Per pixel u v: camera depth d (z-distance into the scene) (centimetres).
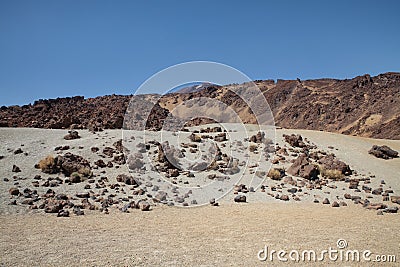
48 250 1191
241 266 1070
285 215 1856
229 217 1792
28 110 5478
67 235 1389
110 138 3262
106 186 2270
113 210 1884
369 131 11144
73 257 1123
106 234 1416
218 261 1109
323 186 2633
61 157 2508
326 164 3016
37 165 2472
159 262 1093
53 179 2298
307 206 2155
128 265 1062
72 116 4978
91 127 3750
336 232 1482
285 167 2936
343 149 3678
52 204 1864
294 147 3519
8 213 1745
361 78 14738
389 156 3641
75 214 1778
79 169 2434
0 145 2906
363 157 3475
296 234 1445
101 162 2642
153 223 1633
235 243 1305
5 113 5112
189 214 1856
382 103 12531
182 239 1357
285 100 16412
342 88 15412
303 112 14462
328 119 13325
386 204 2258
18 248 1206
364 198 2409
